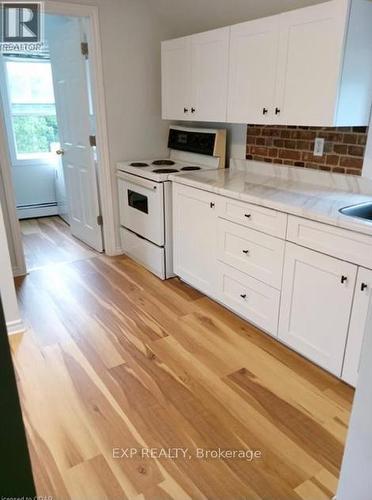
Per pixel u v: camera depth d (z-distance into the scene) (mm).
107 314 2701
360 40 1983
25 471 632
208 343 2377
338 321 1915
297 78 2172
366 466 1188
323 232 1879
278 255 2168
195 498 1435
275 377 2082
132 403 1895
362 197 2213
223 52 2623
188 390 1985
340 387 2002
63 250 3928
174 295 2980
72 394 1948
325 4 1939
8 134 4668
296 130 2646
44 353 2266
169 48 3109
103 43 3172
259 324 2434
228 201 2436
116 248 3801
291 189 2428
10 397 575
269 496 1444
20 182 4887
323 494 1451
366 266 1721
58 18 3486
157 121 3656
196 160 3408
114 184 3602
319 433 1724
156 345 2354
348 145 2348
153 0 3211
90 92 3344
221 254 2607
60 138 4078
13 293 2408
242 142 3111
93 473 1533
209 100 2840
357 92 2090
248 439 1694
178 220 2977
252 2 2635
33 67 4703
